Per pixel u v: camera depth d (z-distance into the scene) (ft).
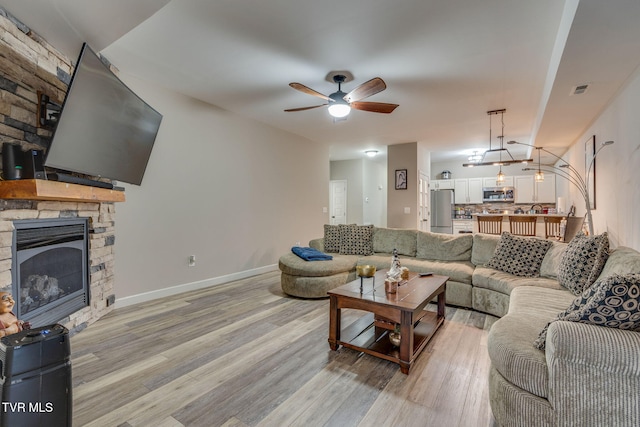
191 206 13.00
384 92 11.87
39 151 6.52
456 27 7.73
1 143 6.45
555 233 14.97
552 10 7.01
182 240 12.69
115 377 6.43
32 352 4.00
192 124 12.93
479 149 22.98
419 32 7.97
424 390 6.04
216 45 8.72
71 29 7.09
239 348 7.77
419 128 17.12
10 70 6.60
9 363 3.85
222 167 14.28
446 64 9.66
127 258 10.97
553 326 4.20
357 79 10.80
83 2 6.11
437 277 9.67
